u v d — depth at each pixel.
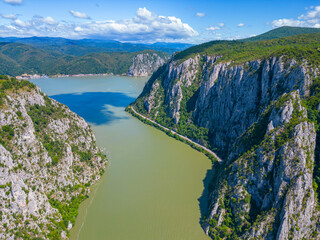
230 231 81.00
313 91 94.62
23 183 76.88
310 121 82.69
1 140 80.56
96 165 120.69
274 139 85.00
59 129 114.69
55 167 97.62
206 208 94.94
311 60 104.12
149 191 105.06
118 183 111.00
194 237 81.88
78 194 99.62
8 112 86.94
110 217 90.06
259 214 78.44
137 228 84.81
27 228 71.75
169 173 120.19
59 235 77.44
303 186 71.25
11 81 109.19
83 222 87.56
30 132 92.25
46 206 82.31
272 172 81.12
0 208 68.06
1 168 71.50
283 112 88.94
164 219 89.19
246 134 107.00
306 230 68.38
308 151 76.94
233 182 90.44
